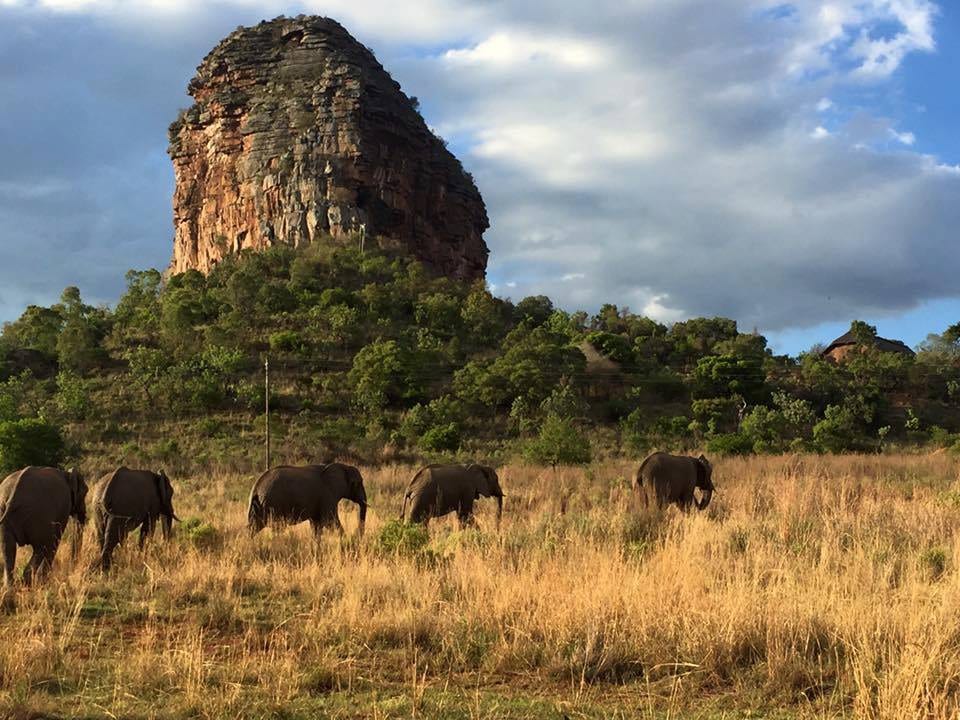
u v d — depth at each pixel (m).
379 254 121.38
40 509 11.61
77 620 9.11
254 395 70.94
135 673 7.12
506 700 6.80
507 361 80.31
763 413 69.56
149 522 13.73
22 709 6.18
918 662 6.42
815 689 6.96
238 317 90.62
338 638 8.37
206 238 142.12
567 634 7.99
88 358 80.94
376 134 140.88
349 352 87.06
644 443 64.81
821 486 19.53
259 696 6.79
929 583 10.15
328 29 151.00
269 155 138.38
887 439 74.81
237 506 22.77
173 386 70.00
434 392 78.00
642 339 104.38
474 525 16.91
